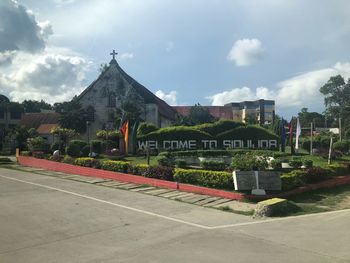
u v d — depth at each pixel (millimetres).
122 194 15969
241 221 11586
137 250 8773
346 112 91125
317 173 17766
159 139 36531
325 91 97625
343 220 11562
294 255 8297
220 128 37812
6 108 85000
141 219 11766
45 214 12359
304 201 14797
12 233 10250
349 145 40625
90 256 8391
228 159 27562
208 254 8406
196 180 16812
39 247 9086
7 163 30688
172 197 15312
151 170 18703
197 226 10938
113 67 56188
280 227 10773
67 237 9891
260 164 16203
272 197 14734
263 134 38000
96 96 56062
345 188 17938
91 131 55312
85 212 12648
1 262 8078
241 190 15016
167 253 8516
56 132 47344
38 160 27359
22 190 16875
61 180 20281
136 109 53250
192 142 36938
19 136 50969
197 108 72188
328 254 8352
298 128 35906
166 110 63875
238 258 8117
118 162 21000
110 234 10141
